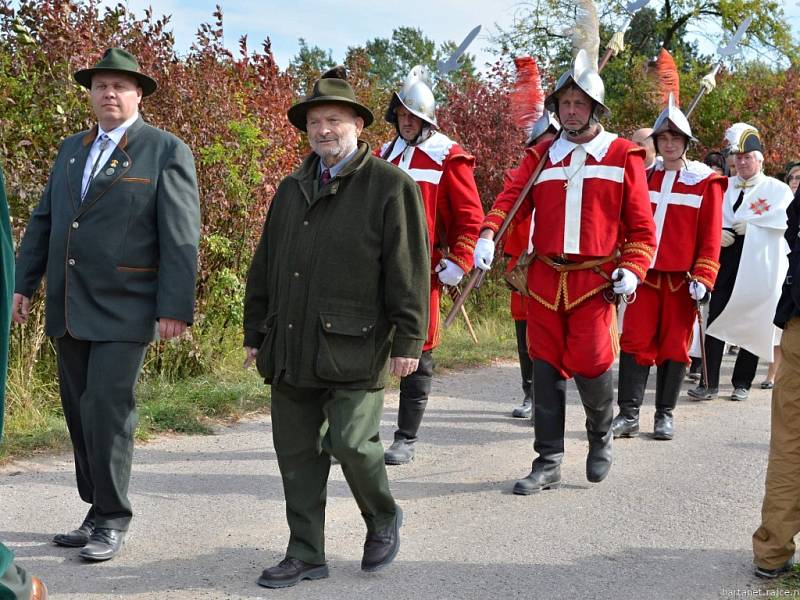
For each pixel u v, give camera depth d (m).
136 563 4.43
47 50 7.48
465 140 13.03
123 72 4.49
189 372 8.32
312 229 4.18
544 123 7.79
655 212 7.13
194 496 5.41
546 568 4.48
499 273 12.76
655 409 7.55
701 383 8.70
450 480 5.92
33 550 4.54
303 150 10.95
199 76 8.63
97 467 4.43
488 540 4.84
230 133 8.52
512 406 8.17
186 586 4.19
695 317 7.26
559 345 5.69
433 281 6.28
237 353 8.86
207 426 6.95
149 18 8.21
